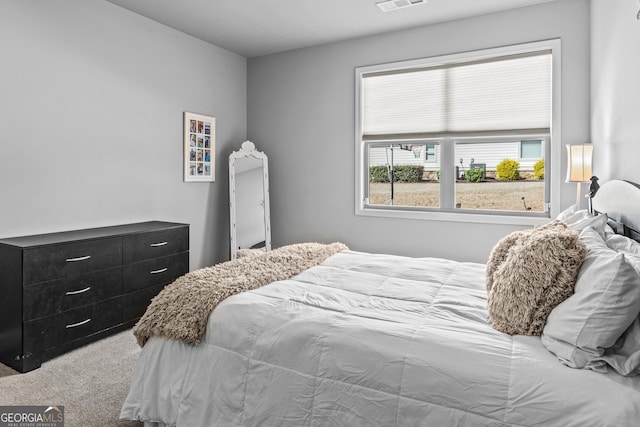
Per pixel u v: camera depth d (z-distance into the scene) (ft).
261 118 15.55
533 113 11.29
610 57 8.01
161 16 11.79
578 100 10.55
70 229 10.14
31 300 8.11
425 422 4.17
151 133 12.12
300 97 14.65
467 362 4.25
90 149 10.52
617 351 4.01
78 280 8.93
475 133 12.05
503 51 11.38
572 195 10.78
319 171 14.46
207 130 13.96
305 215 14.83
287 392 4.91
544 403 3.76
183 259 11.53
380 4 10.96
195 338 5.56
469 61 11.93
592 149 9.10
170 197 12.82
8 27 8.82
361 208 13.84
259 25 12.44
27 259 8.02
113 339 9.62
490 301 5.25
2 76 8.76
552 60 10.82
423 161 13.14
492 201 12.27
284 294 6.25
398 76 13.03
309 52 14.38
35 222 9.44
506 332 4.86
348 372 4.63
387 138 13.29
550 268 4.70
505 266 5.23
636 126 6.23
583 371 3.91
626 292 3.84
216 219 14.53
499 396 3.94
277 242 15.46
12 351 8.21
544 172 11.50
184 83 13.14
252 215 14.71
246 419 5.09
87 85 10.39
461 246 12.27
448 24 12.07
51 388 7.43
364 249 13.78
